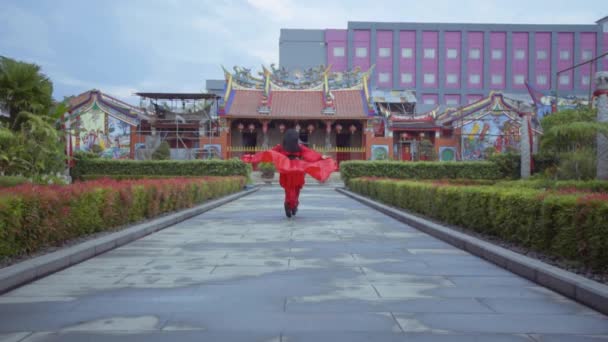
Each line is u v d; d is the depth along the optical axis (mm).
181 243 7496
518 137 39969
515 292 4520
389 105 52594
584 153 17344
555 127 15867
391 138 41438
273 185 32500
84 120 37094
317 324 3557
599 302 3883
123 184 9117
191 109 42062
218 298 4262
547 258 5691
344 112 41719
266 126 41594
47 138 11945
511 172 25812
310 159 10984
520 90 68000
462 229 8320
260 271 5410
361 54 68688
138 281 4926
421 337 3295
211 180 16391
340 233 8711
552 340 3256
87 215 7309
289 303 4109
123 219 8742
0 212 5164
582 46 67688
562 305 4090
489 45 68250
